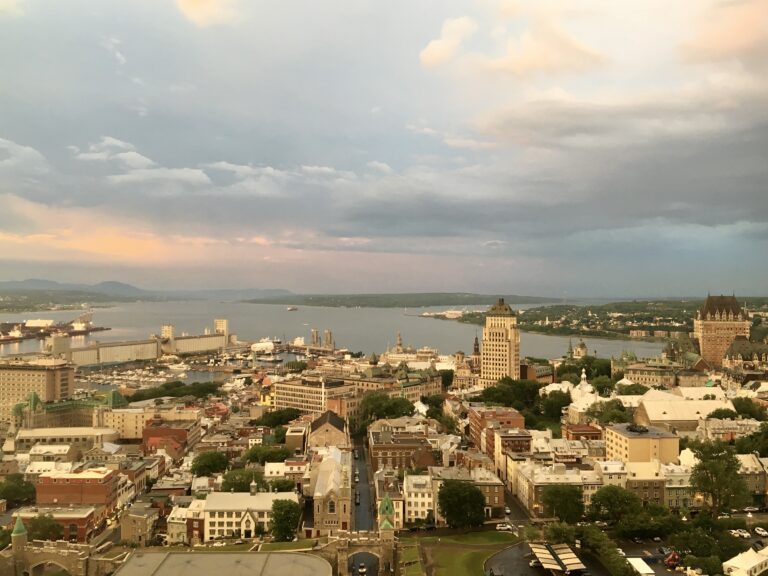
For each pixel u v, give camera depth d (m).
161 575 198.00
